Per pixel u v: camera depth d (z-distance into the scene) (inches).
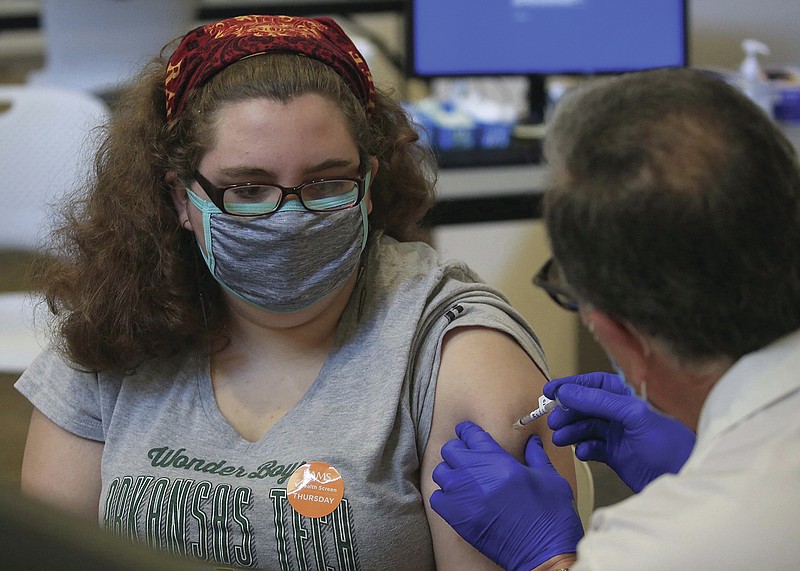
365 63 53.2
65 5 132.0
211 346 54.1
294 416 51.1
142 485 50.7
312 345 53.1
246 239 49.0
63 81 135.3
